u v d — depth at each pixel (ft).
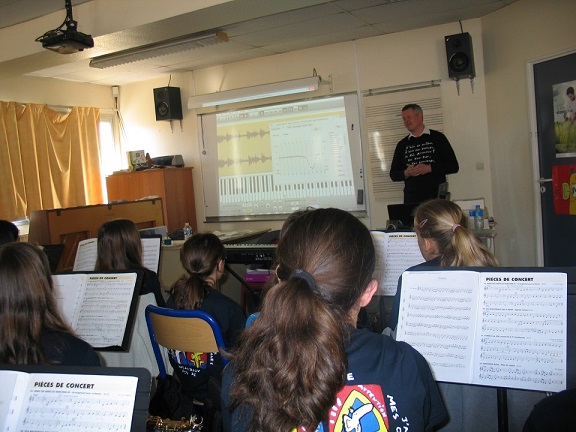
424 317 4.42
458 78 15.72
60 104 19.34
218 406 4.98
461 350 4.24
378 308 7.84
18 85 17.66
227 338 6.53
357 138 17.43
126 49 14.80
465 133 16.01
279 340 2.70
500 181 15.56
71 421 2.89
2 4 11.68
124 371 2.95
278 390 2.67
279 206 18.94
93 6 12.07
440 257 5.55
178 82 20.30
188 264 6.91
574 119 12.84
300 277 2.87
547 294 4.12
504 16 14.56
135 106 21.35
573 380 3.94
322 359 2.65
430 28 16.06
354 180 17.62
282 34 15.48
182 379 6.43
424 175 14.51
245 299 12.70
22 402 2.98
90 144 20.02
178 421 4.89
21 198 16.99
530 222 14.62
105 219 14.62
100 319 6.12
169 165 19.94
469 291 4.35
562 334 4.02
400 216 11.40
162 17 11.21
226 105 19.58
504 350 4.13
